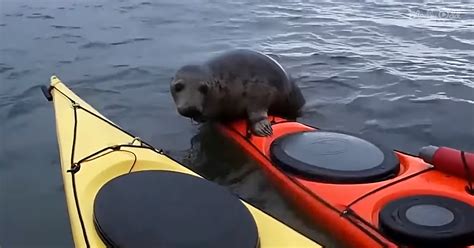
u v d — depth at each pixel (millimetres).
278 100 2557
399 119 2721
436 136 2547
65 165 1817
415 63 3643
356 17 5105
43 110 2785
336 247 1669
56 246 1794
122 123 2650
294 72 3422
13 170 2232
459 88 3145
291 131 2324
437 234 1479
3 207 1994
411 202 1630
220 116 2453
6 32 4223
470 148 2447
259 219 1527
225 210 1407
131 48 3889
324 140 2059
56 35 4164
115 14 4902
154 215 1361
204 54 3795
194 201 1430
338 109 2828
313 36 4379
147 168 1754
